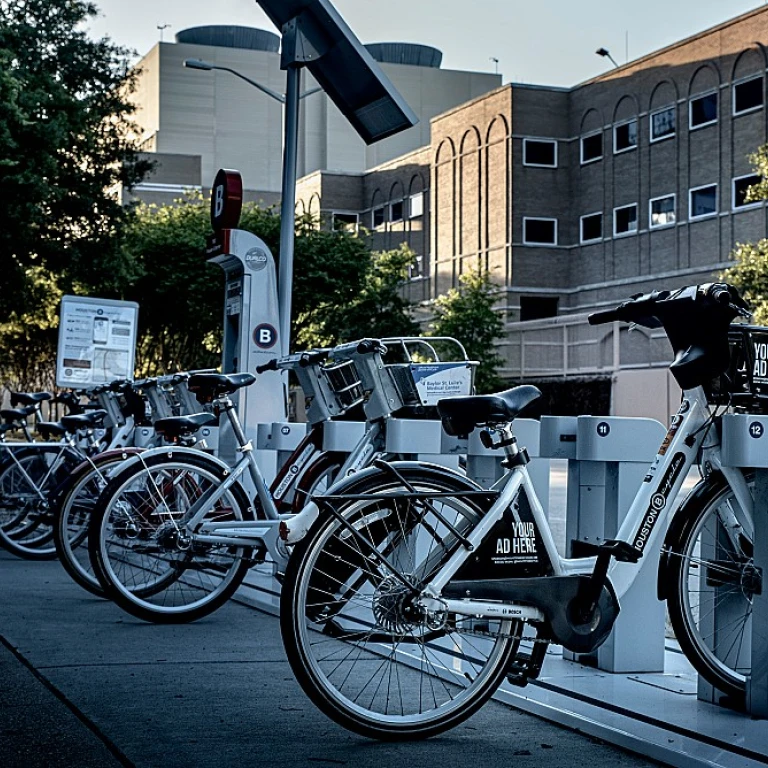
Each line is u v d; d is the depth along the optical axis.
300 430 8.21
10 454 9.64
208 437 8.86
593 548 4.61
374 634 4.38
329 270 33.66
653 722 4.46
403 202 57.31
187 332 32.72
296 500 7.01
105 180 25.56
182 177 74.06
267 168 85.38
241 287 11.03
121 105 25.75
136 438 9.17
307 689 4.25
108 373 13.53
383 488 4.40
